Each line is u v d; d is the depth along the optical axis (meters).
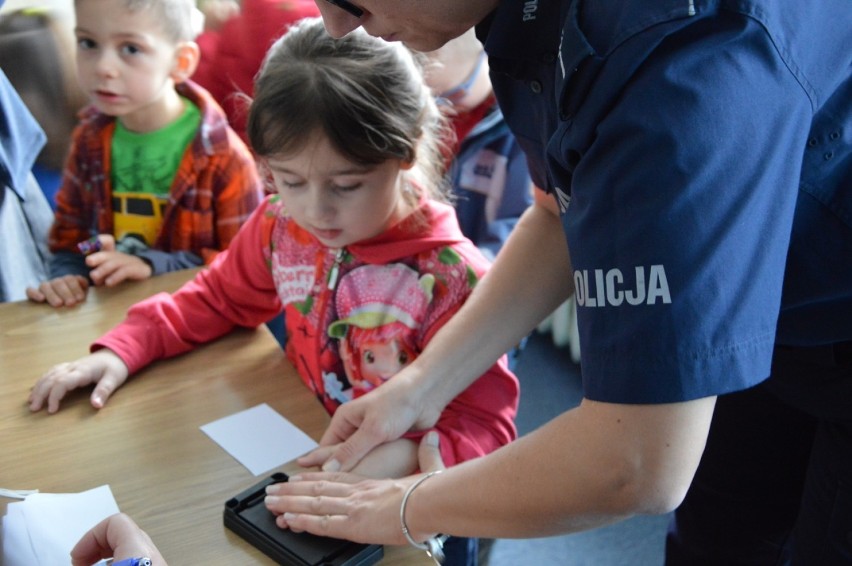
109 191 1.74
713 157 0.58
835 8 0.66
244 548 0.85
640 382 0.62
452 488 0.77
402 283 1.17
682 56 0.59
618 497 0.65
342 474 0.92
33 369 1.14
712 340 0.60
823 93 0.66
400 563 0.83
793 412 1.11
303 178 1.10
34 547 0.82
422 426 1.02
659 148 0.59
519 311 1.03
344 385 1.21
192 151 1.69
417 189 1.19
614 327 0.63
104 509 0.89
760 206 0.61
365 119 1.07
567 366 2.45
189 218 1.71
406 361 1.17
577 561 1.86
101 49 1.60
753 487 1.20
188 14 1.71
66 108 1.97
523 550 1.89
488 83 1.68
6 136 1.63
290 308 1.25
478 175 1.76
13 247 1.75
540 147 0.87
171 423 1.03
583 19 0.65
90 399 1.07
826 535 0.99
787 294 0.80
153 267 1.60
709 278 0.60
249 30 1.89
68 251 1.77
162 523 0.87
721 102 0.58
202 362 1.17
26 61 1.91
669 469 0.63
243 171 1.71
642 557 1.87
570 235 0.67
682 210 0.59
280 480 0.93
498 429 1.07
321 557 0.82
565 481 0.67
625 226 0.61
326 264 1.21
